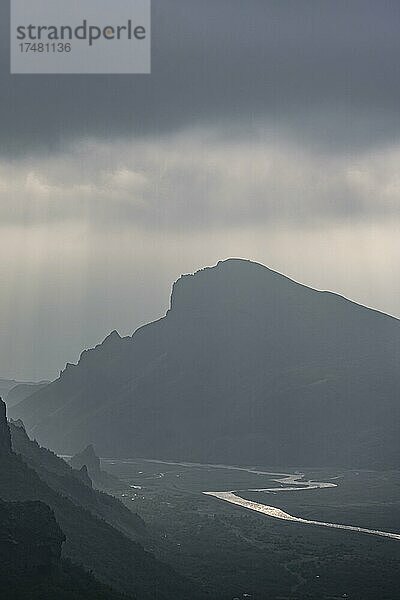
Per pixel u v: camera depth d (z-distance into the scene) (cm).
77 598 13175
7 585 12862
